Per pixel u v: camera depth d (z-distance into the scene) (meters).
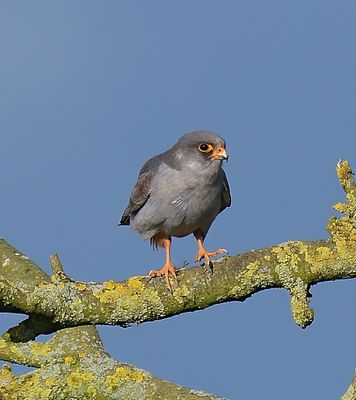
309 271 9.18
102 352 10.09
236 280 9.27
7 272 11.85
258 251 9.42
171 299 9.30
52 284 9.23
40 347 9.45
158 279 9.41
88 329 10.45
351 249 9.17
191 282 9.31
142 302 9.26
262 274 9.24
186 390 8.82
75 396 8.84
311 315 9.13
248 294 9.32
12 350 9.35
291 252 9.28
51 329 9.35
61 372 8.95
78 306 9.18
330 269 9.17
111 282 9.41
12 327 9.45
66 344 10.09
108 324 9.34
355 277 9.30
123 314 9.26
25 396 8.79
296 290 9.17
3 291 8.89
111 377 8.92
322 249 9.22
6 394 8.79
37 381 8.89
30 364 9.37
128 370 9.02
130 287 9.32
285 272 9.20
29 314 9.17
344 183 9.63
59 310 9.13
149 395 8.81
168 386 8.87
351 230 9.34
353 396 8.30
